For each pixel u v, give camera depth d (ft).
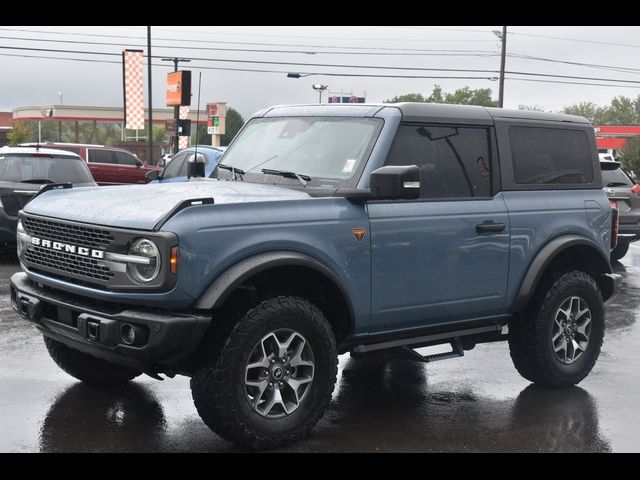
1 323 26.86
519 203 20.07
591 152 22.22
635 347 26.21
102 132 230.27
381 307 17.65
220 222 15.23
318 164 18.35
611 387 21.52
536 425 18.20
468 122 19.49
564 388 21.33
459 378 22.15
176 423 17.66
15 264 41.39
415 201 18.25
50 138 238.89
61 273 16.63
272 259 15.56
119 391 19.85
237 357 15.40
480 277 19.22
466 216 18.90
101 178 84.12
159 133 224.33
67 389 19.88
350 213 17.04
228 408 15.40
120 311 15.38
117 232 15.16
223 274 15.17
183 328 14.74
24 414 17.92
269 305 15.80
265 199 16.14
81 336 15.67
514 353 21.09
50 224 16.98
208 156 43.88
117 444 16.30
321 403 16.57
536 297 20.76
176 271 14.69
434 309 18.60
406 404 19.61
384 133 18.02
